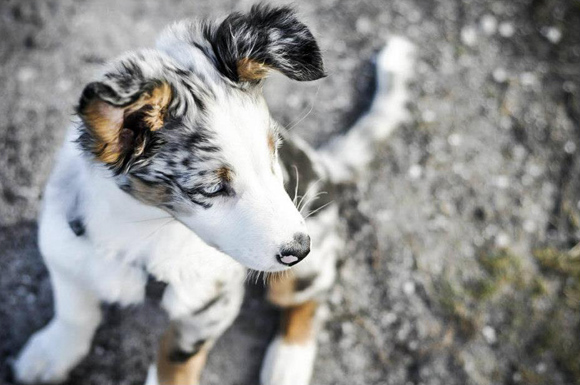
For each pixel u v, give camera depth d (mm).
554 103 1160
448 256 1055
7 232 1001
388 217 1066
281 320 984
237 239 688
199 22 725
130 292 799
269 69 687
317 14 1183
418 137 1118
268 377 949
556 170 1118
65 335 909
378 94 1086
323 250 913
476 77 1168
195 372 884
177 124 661
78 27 1130
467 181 1100
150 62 662
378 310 1019
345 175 1017
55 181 758
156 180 675
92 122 611
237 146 667
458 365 996
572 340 1019
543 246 1071
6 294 976
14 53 1103
